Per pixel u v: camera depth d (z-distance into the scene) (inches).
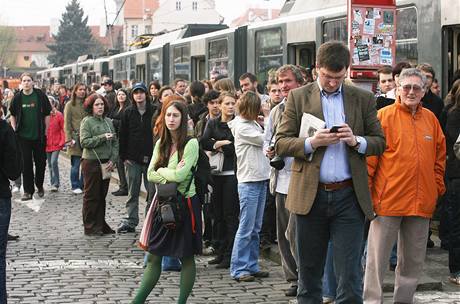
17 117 1118.4
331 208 437.1
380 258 520.7
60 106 1936.5
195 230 531.8
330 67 434.0
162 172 529.7
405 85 514.0
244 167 639.1
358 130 442.6
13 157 535.2
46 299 589.3
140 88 831.7
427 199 517.3
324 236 446.0
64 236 858.1
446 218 722.2
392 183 513.0
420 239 523.5
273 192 597.3
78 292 610.5
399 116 518.3
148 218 532.4
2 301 542.0
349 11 681.0
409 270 527.8
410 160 511.8
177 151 536.1
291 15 1221.1
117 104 1252.5
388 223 517.3
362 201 435.5
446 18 840.3
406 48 907.4
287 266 598.2
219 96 687.1
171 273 675.4
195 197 536.1
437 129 527.5
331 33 1062.4
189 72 1658.5
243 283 639.8
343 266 437.1
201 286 631.8
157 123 547.8
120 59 2348.7
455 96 638.5
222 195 687.1
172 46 1779.0
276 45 1234.0
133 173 858.8
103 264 714.8
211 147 677.9
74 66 3304.6
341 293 439.8
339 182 437.1
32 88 1121.4
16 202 1127.0
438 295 581.3
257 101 633.0
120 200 1136.8
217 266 697.6
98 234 858.8
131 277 663.8
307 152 432.8
